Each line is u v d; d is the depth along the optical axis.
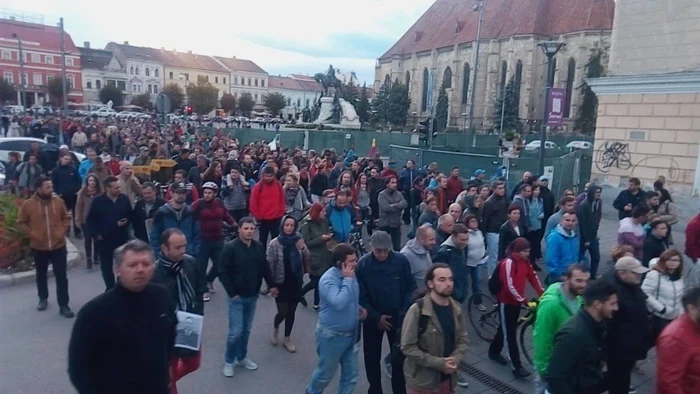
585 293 3.94
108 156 15.77
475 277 8.41
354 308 5.07
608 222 17.50
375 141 30.11
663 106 16.56
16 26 91.19
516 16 67.19
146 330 3.29
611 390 5.03
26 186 13.32
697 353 3.71
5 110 56.88
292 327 7.70
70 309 7.88
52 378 5.96
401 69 84.88
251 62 138.62
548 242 7.52
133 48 113.75
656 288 5.67
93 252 10.88
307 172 15.66
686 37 15.95
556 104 13.66
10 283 9.15
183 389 5.85
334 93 49.75
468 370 6.61
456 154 18.38
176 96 91.94
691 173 15.95
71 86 97.44
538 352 4.66
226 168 13.93
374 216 13.70
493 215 9.97
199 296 4.95
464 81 72.50
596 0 60.31
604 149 18.44
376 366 5.49
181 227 8.26
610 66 18.16
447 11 83.00
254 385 6.02
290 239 6.87
